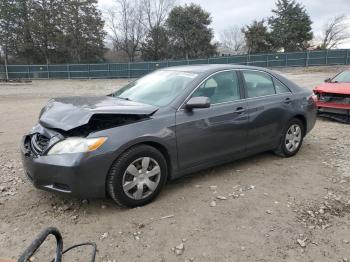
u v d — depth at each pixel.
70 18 51.06
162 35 55.81
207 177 4.81
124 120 3.88
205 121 4.37
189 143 4.25
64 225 3.56
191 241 3.30
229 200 4.12
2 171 5.05
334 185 4.59
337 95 8.55
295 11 56.56
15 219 3.67
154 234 3.41
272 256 3.09
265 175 4.91
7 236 3.37
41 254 3.10
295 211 3.87
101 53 55.22
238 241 3.30
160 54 56.91
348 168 5.21
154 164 3.97
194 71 4.76
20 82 34.62
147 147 3.88
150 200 4.02
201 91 4.49
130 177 3.81
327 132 7.67
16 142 6.90
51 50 54.06
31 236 3.38
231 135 4.71
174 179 4.64
